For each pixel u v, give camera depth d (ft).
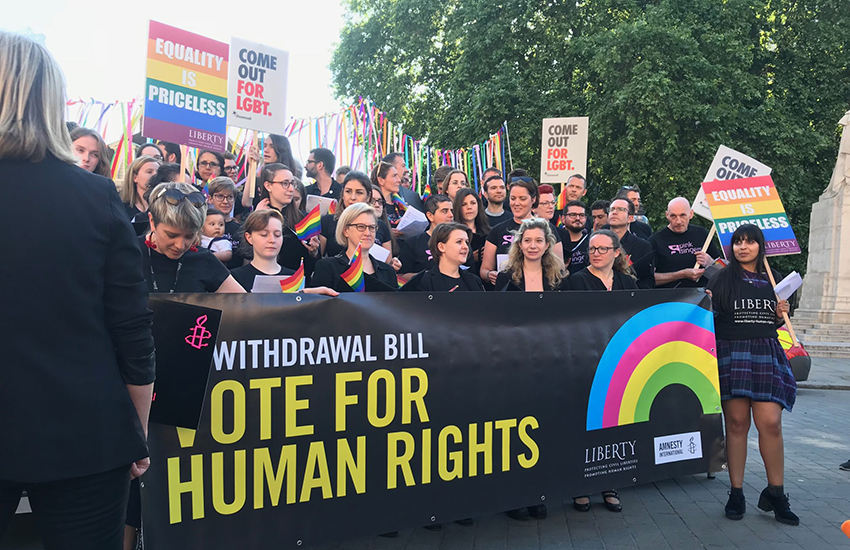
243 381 9.55
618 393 13.47
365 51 77.00
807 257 67.87
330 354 10.30
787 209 61.21
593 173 61.26
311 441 10.12
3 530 5.58
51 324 5.23
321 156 21.94
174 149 21.27
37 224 5.23
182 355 8.53
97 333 5.55
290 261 14.94
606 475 13.32
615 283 15.08
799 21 66.90
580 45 59.77
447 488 11.45
